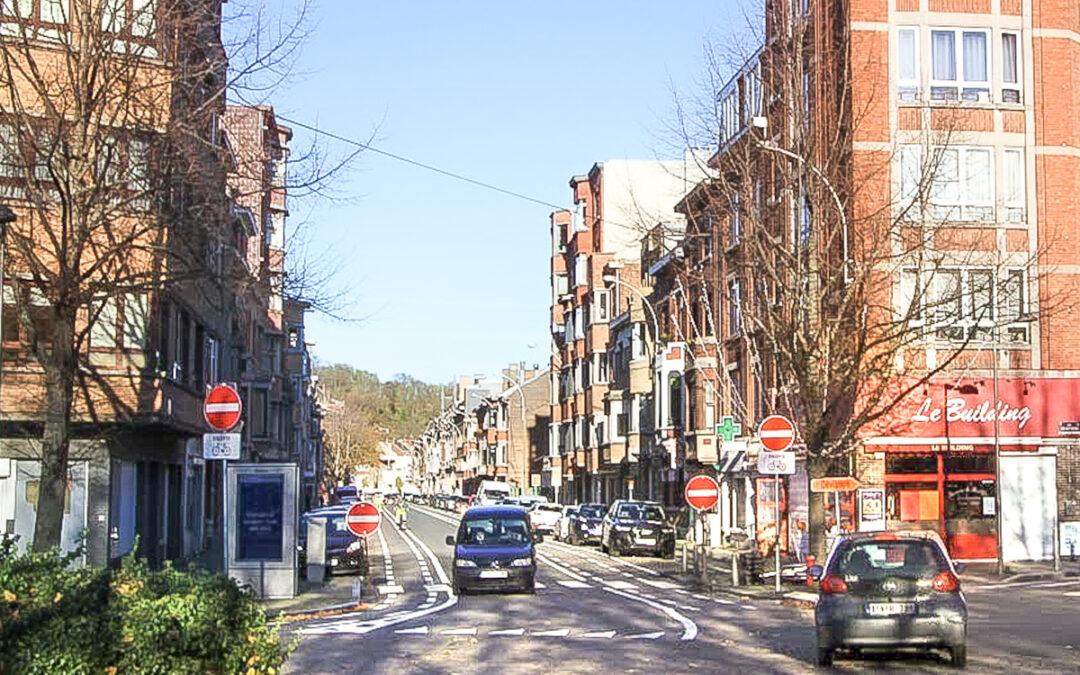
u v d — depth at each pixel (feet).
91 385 90.02
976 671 46.88
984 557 116.57
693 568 112.68
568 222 280.72
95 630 25.26
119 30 66.85
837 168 94.17
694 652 54.08
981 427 116.78
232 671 27.91
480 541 94.79
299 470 89.35
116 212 66.69
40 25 65.26
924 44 119.14
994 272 106.93
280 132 143.43
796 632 62.85
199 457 135.74
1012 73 121.60
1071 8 122.93
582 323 253.03
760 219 93.97
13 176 70.59
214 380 128.98
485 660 51.72
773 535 132.98
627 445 207.00
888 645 47.39
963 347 90.89
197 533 136.77
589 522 178.50
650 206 238.27
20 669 23.80
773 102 95.76
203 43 66.74
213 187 65.41
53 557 28.09
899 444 115.34
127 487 100.73
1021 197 119.85
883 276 95.50
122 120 65.05
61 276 60.23
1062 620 67.05
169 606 27.22
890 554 48.85
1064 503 118.11
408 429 633.20
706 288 124.36
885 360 91.20
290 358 247.50
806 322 88.84
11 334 84.94
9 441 89.92
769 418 86.63
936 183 109.40
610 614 75.05
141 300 91.35
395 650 55.52
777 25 95.71
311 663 50.72
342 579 109.70
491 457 408.87
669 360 179.42
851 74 101.50
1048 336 118.83
